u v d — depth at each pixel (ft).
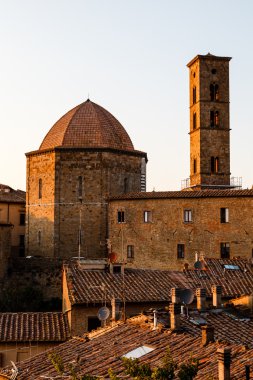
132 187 340.39
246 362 94.02
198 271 215.92
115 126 349.82
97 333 141.90
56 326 185.26
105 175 329.31
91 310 184.24
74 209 329.31
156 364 104.06
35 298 310.45
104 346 125.39
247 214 295.48
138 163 343.46
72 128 341.41
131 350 116.06
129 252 310.45
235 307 150.82
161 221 305.94
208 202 300.81
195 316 138.21
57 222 329.72
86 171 330.34
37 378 113.91
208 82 373.81
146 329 128.88
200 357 101.45
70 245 328.49
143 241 307.99
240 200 296.92
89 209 328.90
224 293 200.34
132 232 310.45
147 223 307.99
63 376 107.04
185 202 303.48
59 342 179.42
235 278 213.25
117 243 313.32
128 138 353.31
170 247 303.68
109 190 329.93
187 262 299.99
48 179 334.65
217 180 368.27
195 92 380.78
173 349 110.52
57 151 331.16
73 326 181.98
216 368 93.50
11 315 189.26
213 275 213.66
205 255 297.94
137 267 307.99
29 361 130.72
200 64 373.61
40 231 336.90
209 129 370.73
